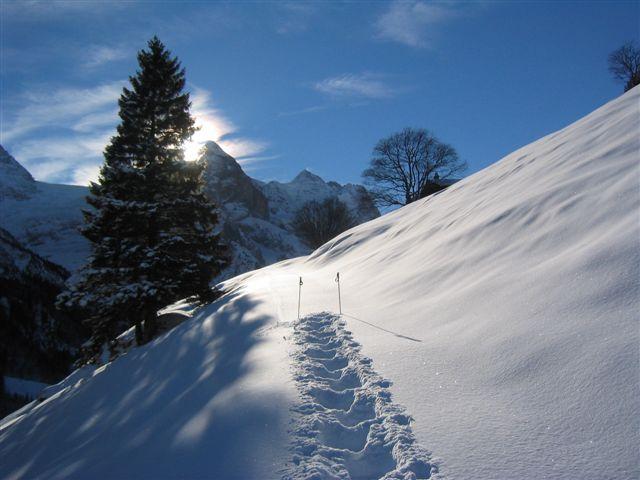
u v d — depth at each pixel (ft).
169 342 36.06
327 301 32.19
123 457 16.71
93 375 42.04
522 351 15.89
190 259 61.00
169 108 63.82
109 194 60.03
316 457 12.57
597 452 10.78
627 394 12.10
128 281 57.21
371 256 51.96
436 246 37.24
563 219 26.84
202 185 66.13
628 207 23.11
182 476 13.16
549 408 12.79
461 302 22.72
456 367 16.49
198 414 17.52
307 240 193.26
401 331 21.67
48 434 28.81
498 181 52.54
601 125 44.65
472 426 12.85
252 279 67.41
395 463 12.11
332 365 19.58
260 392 17.17
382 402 14.92
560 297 18.28
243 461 13.03
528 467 10.84
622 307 15.76
